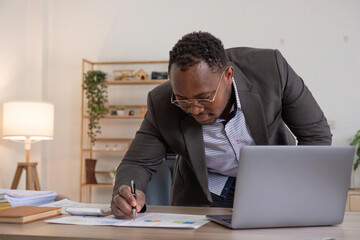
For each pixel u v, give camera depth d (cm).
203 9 498
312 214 117
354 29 466
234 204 111
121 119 511
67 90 522
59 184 516
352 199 406
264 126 152
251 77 154
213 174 178
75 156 516
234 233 107
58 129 521
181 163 178
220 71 126
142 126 163
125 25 516
